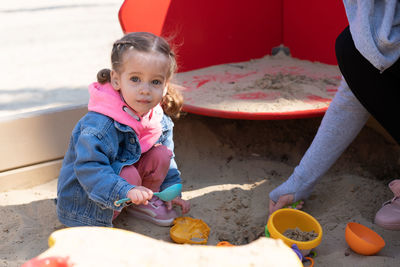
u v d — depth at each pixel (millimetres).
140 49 1253
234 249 670
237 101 1915
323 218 1508
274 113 1747
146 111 1321
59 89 2529
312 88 2070
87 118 1310
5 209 1540
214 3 2408
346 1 1213
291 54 2670
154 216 1468
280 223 1393
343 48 1265
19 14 4777
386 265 1238
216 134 2172
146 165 1452
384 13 1111
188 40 2377
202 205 1602
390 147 2029
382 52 1119
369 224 1449
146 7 2180
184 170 1911
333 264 1266
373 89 1245
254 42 2605
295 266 646
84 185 1246
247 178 1842
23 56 3217
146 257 630
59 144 1779
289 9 2594
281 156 2059
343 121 1413
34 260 608
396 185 1478
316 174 1483
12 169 1706
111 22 4281
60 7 5172
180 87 2133
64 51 3322
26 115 1701
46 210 1545
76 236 660
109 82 1359
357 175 1867
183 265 625
